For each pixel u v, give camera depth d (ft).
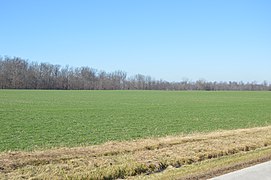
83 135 60.95
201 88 524.52
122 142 50.47
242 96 273.33
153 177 30.78
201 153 41.83
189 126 79.05
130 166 33.83
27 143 51.34
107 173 31.53
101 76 492.13
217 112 121.70
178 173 31.86
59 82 451.12
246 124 86.69
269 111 129.59
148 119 92.94
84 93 296.51
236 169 33.91
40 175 29.81
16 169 32.12
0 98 192.34
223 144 48.47
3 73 418.31
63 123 79.66
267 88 538.88
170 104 161.79
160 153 40.83
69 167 33.14
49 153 39.81
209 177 30.63
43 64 448.24
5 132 62.85
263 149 46.32
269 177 30.76
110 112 112.88
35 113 103.96
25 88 426.92
